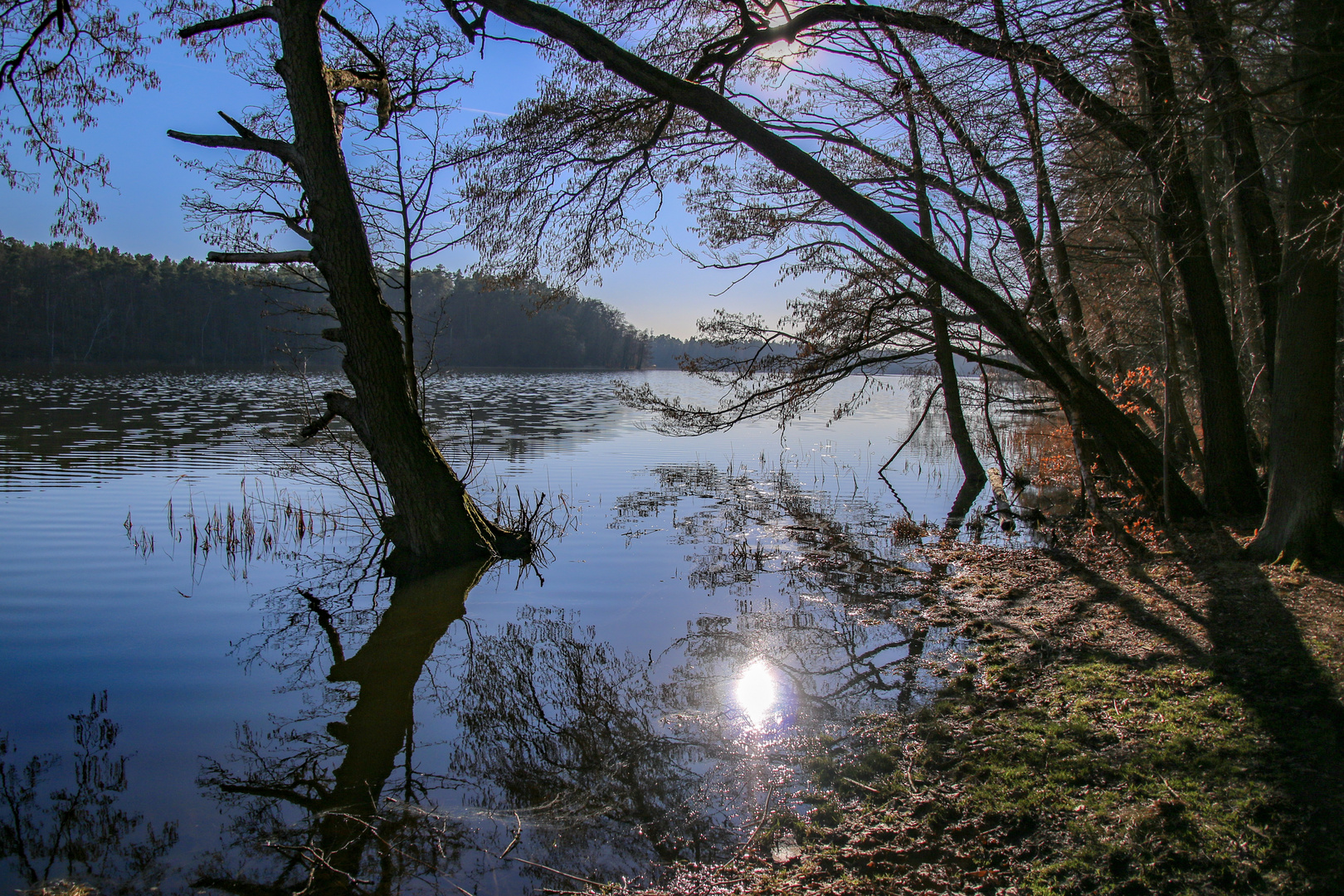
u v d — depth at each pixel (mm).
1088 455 12430
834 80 11883
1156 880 3305
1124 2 5867
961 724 4980
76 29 10078
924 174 11492
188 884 3719
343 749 5109
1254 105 5836
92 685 6141
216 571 9516
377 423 9984
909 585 8688
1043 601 7559
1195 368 12086
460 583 9133
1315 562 6668
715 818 4211
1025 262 11023
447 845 4023
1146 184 7816
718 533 11672
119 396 34156
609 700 5797
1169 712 4613
